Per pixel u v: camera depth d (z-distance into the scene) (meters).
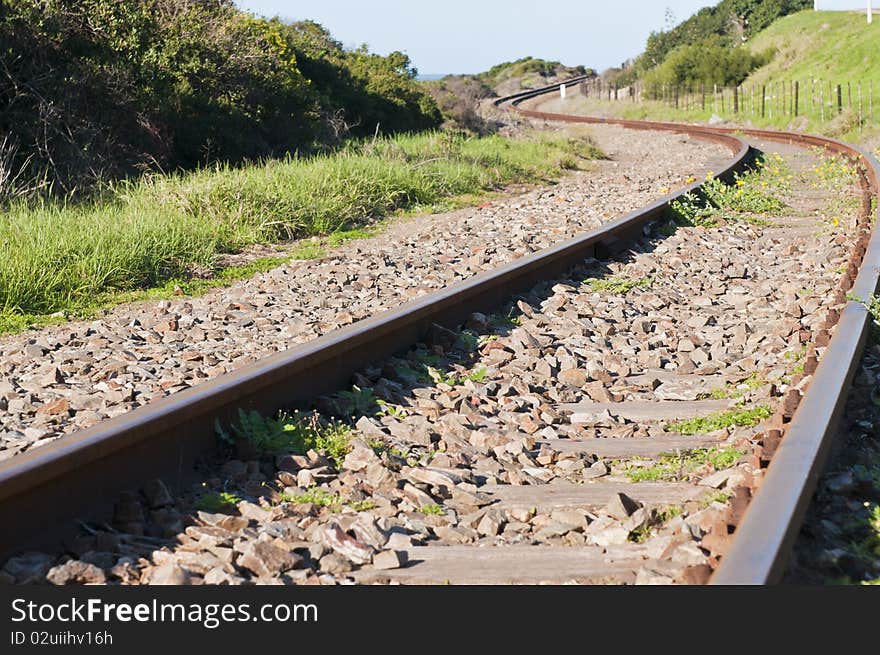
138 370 6.34
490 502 4.63
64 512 4.09
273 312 8.22
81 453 4.09
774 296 9.01
